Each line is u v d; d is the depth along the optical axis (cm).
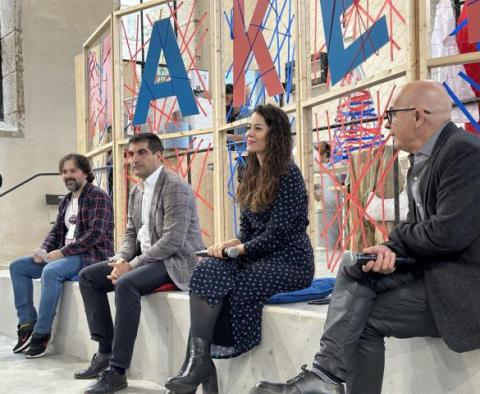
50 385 316
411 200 202
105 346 334
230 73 502
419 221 195
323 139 548
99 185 541
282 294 260
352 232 382
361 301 186
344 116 438
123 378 302
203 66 550
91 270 336
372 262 182
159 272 313
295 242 262
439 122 190
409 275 188
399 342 207
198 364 249
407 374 204
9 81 777
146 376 327
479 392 183
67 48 801
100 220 391
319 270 416
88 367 343
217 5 399
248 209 271
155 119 447
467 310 172
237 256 257
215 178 399
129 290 303
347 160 430
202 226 469
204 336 251
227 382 271
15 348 401
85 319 378
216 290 249
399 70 272
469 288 173
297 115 341
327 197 468
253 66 424
